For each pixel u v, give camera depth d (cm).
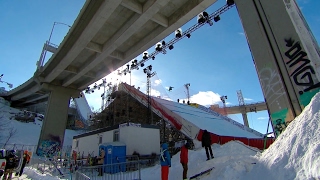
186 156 865
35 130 5103
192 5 2006
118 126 2003
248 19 1212
